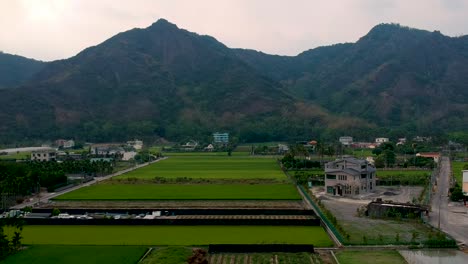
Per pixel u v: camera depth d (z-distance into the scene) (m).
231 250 68.19
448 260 64.31
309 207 104.19
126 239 76.25
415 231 80.31
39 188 128.00
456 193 111.81
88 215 95.25
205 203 111.50
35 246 71.56
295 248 68.12
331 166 129.12
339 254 66.62
